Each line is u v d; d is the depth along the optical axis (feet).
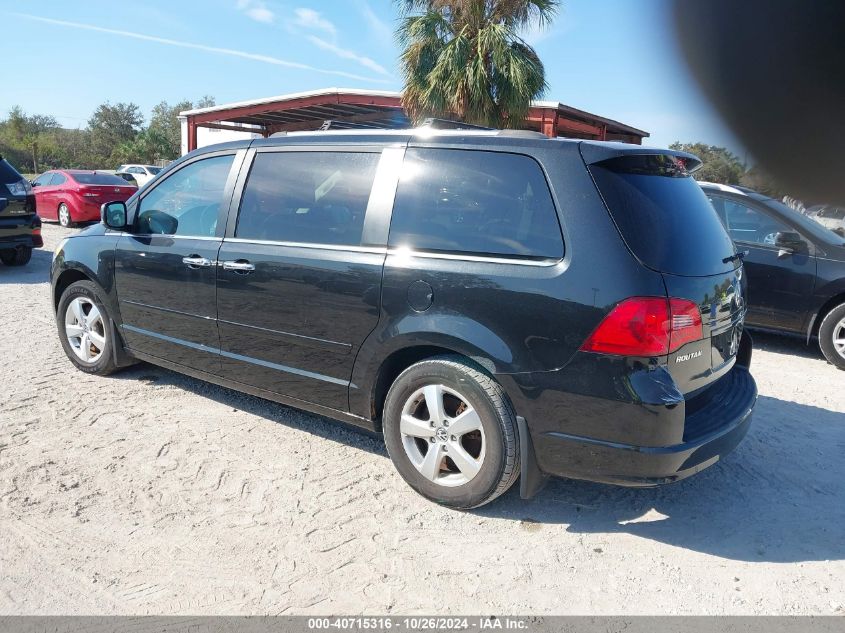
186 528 9.96
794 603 8.68
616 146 9.97
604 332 9.04
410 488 11.44
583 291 9.20
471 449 10.64
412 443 11.07
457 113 43.86
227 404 14.99
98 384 15.93
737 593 8.87
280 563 9.19
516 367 9.64
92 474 11.46
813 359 21.48
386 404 11.19
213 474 11.67
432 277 10.36
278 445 12.99
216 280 13.14
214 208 13.70
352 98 57.06
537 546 9.86
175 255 13.88
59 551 9.26
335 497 11.05
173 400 15.11
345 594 8.59
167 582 8.70
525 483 9.89
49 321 22.07
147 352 15.07
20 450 12.21
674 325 9.07
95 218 52.13
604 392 9.11
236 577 8.86
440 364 10.39
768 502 11.42
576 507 11.05
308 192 12.33
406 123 59.72
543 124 49.57
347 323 11.34
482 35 41.68
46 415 13.89
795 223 21.43
